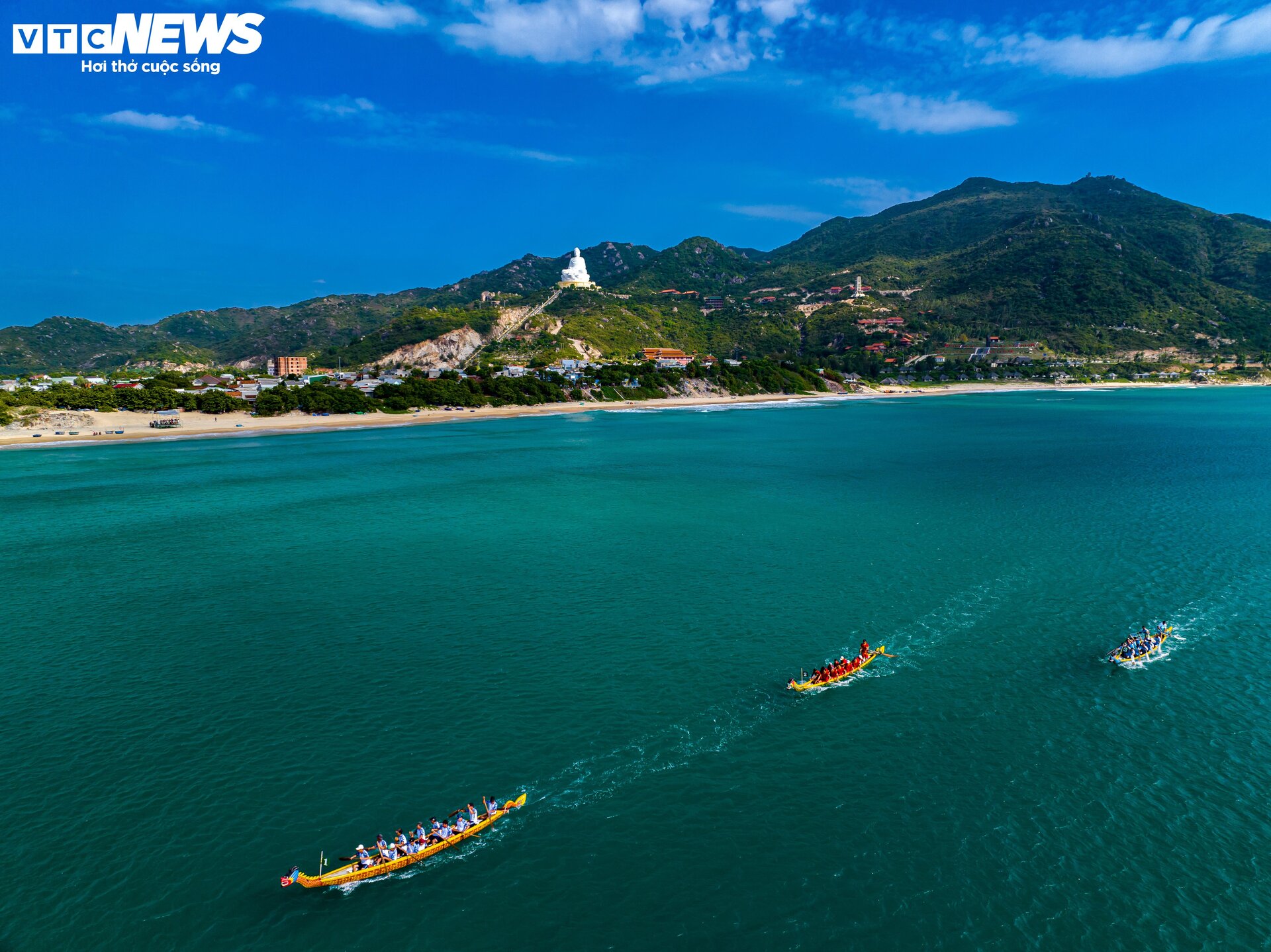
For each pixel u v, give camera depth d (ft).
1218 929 105.19
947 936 104.32
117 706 166.30
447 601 229.04
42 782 139.23
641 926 107.04
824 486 404.98
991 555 267.59
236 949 103.91
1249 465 462.19
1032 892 112.06
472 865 119.34
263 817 130.11
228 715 162.61
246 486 418.72
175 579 251.80
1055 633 200.75
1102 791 134.72
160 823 128.47
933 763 143.54
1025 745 149.07
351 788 137.80
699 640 198.49
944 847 121.39
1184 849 120.47
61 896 112.47
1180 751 146.51
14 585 246.68
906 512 338.75
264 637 203.21
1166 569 250.37
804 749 148.77
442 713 163.02
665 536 302.25
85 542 299.17
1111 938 103.91
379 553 281.74
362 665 185.98
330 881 115.24
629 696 169.48
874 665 183.83
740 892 112.78
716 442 613.93
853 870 116.78
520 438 652.48
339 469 479.00
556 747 150.00
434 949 103.86
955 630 203.00
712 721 159.22
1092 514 329.31
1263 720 157.48
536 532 310.04
